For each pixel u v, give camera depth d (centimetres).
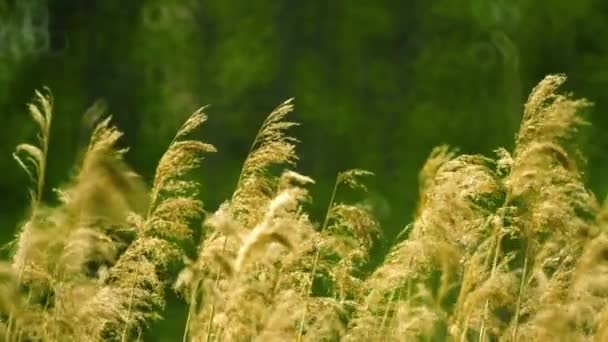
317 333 1426
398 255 1476
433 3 4138
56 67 4125
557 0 4134
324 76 4075
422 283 1574
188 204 1402
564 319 1415
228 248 1360
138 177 1402
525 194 1433
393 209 3822
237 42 4091
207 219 1354
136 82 4119
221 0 4138
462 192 1434
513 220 1437
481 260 1534
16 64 4109
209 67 4116
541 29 4166
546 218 1416
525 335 1441
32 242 1373
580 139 3878
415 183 3866
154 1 4188
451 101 4062
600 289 1424
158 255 1400
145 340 3119
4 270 1365
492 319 1486
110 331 1464
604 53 4150
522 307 1475
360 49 4106
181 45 4100
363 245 1452
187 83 4094
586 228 1456
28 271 1372
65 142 3947
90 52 4147
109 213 1397
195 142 1409
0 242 3734
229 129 4006
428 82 4088
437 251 1443
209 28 4194
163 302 1434
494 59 4147
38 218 1441
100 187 1372
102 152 1377
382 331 1481
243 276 1315
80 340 1380
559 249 1509
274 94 4053
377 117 4047
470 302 1431
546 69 4156
